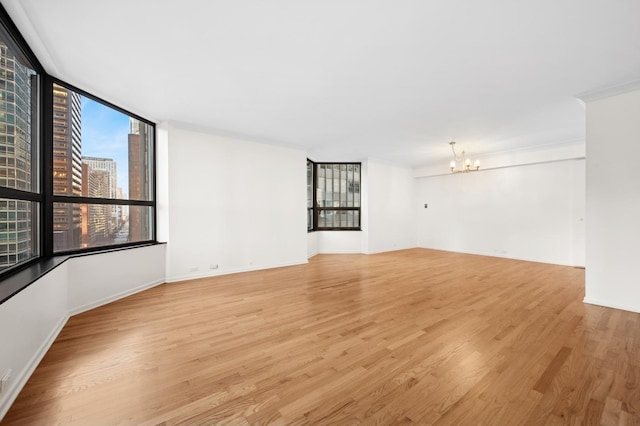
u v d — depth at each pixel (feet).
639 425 4.74
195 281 14.58
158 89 10.57
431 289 13.29
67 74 9.43
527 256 21.02
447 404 5.30
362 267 18.61
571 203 18.89
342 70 9.14
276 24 6.87
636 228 10.03
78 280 10.00
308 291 12.91
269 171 18.16
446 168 25.90
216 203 15.83
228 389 5.76
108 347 7.52
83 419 4.90
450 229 26.09
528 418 4.91
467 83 10.00
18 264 7.95
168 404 5.30
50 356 7.04
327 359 6.95
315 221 24.93
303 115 13.38
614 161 10.39
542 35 7.22
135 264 12.51
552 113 12.90
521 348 7.48
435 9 6.30
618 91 10.17
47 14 6.52
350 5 6.18
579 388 5.74
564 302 11.34
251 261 17.34
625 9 6.22
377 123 14.42
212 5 6.21
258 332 8.50
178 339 8.02
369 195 24.61
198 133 15.15
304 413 5.07
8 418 4.90
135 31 7.18
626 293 10.26
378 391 5.69
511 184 21.89
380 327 8.88
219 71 9.22
